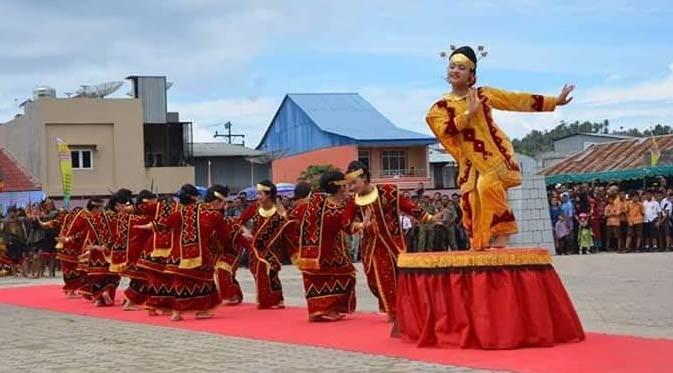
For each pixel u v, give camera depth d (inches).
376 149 1940.2
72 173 1662.2
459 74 378.3
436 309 369.1
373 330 446.0
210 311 538.6
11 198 1592.0
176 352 398.6
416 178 1930.4
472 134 377.4
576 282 691.4
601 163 1519.4
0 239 1085.8
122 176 1691.7
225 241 555.8
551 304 368.8
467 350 358.0
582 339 374.3
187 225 535.2
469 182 380.8
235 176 2018.9
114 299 666.2
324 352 380.2
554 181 1453.0
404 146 1935.3
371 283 469.7
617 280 701.3
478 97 377.7
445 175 2144.4
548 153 2401.6
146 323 526.6
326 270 493.7
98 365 367.6
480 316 357.7
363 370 326.0
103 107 1683.1
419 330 376.8
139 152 1704.0
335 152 1946.4
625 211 1120.2
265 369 339.6
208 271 537.0
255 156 2012.8
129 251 599.8
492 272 360.8
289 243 565.9
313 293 493.7
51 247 1045.2
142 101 1731.1
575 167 1542.8
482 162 376.2
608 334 396.5
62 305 665.6
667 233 1120.2
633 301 547.5
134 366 361.4
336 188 493.7
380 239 459.8
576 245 1131.3
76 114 1663.4
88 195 1660.9
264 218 571.8
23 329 515.5
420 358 346.9
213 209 540.1
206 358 376.5
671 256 995.9
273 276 575.5
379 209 458.3
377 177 1921.8
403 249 460.4
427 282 371.6
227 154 1998.0
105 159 1684.3
